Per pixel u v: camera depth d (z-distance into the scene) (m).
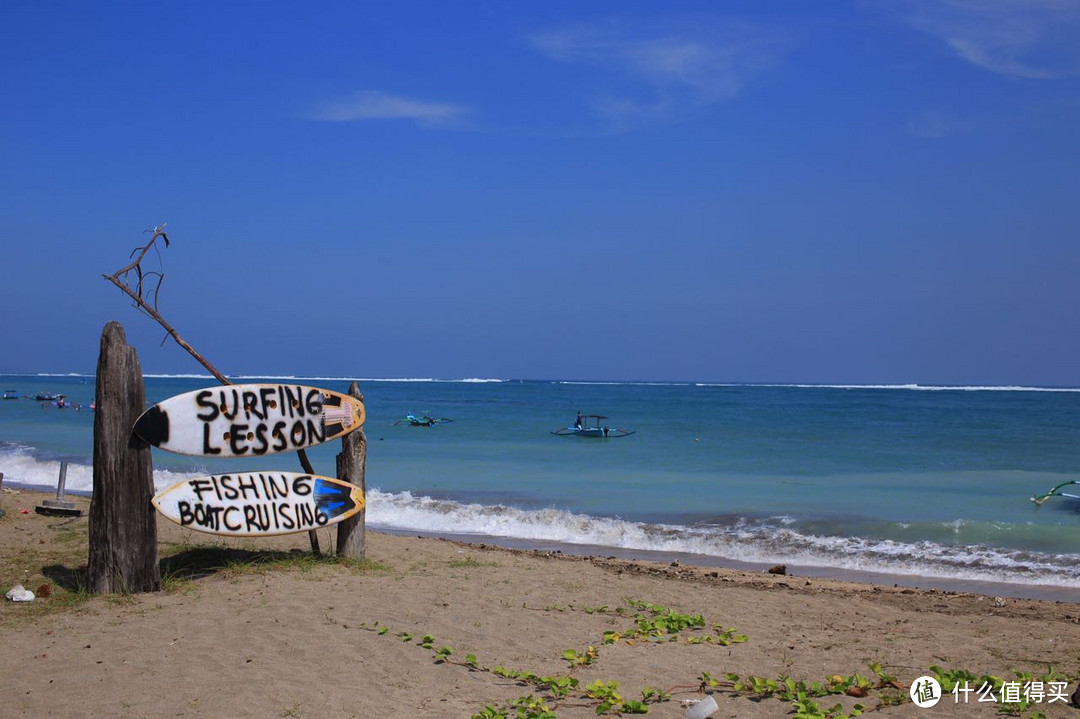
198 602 8.12
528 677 6.27
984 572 13.82
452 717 5.47
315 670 6.30
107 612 7.71
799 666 6.87
